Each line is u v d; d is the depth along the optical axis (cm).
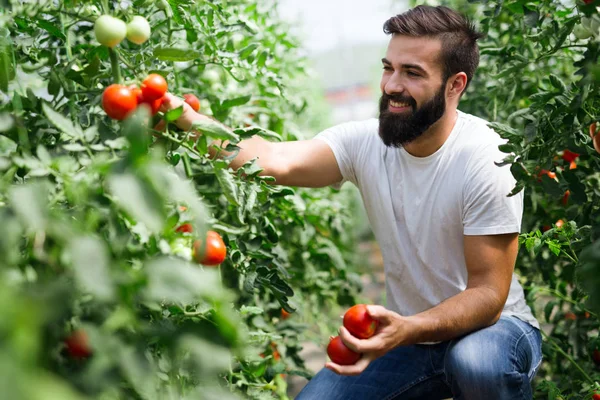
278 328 257
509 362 192
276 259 226
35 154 143
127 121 106
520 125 276
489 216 199
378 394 211
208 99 257
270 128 301
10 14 153
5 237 100
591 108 173
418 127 204
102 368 104
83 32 197
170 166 157
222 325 113
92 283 98
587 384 238
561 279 269
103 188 123
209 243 147
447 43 202
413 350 216
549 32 189
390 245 222
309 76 342
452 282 212
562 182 180
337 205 334
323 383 214
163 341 121
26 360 75
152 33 192
